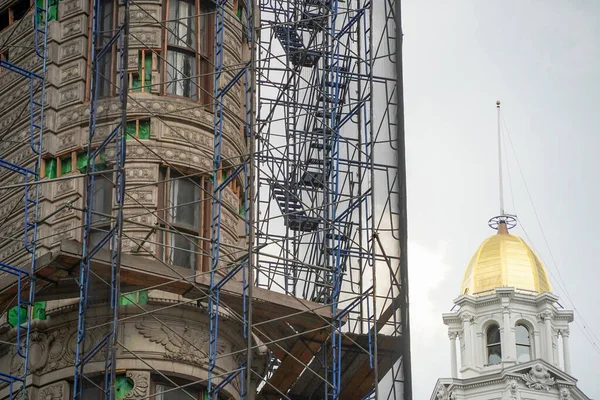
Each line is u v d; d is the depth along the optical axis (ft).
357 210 222.48
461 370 407.85
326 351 186.50
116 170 160.86
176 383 164.96
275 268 212.23
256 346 170.19
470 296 413.18
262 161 221.66
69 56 181.88
